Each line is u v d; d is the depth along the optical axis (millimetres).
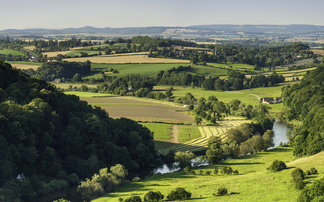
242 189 85875
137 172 137750
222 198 80000
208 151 136750
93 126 139375
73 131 132500
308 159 107125
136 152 144000
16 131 113625
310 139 120750
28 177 108500
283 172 95938
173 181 110500
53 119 134125
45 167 116750
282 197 74500
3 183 100688
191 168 129875
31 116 122125
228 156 145375
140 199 86750
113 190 107938
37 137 122750
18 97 134875
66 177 116688
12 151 109125
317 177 82438
